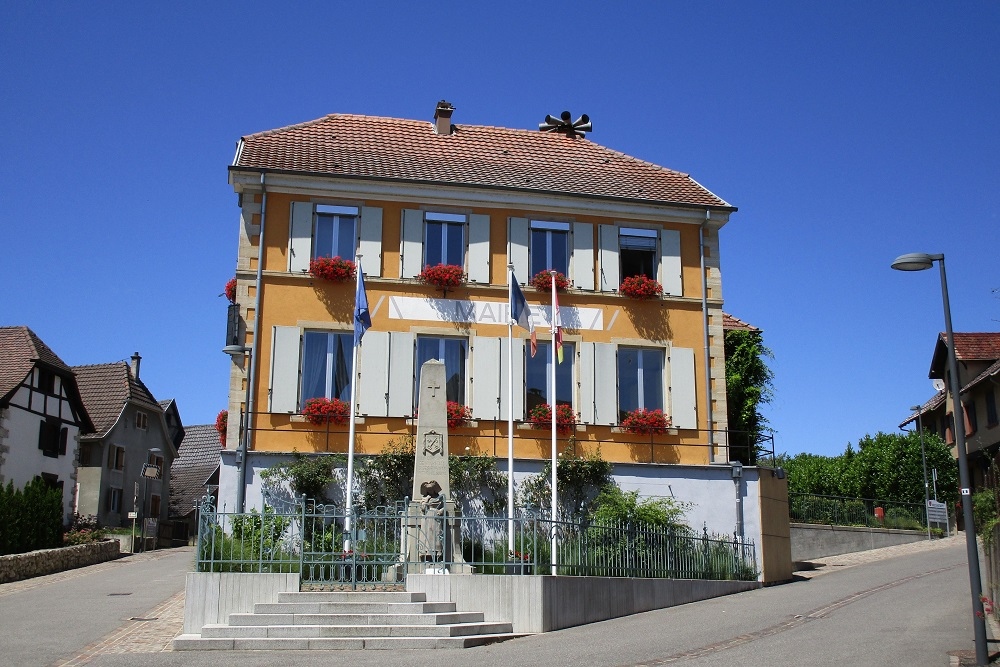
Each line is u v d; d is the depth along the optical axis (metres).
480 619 15.96
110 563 33.41
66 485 40.38
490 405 23.84
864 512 33.78
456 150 27.50
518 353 24.31
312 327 23.52
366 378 23.39
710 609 18.59
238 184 23.94
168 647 14.78
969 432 42.12
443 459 20.06
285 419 22.95
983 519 21.28
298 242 23.86
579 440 24.12
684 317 25.41
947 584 21.00
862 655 12.75
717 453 24.72
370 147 26.70
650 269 25.70
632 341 24.94
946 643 13.65
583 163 28.03
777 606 18.47
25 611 19.44
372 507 22.08
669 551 20.50
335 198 24.23
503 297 24.52
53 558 29.66
